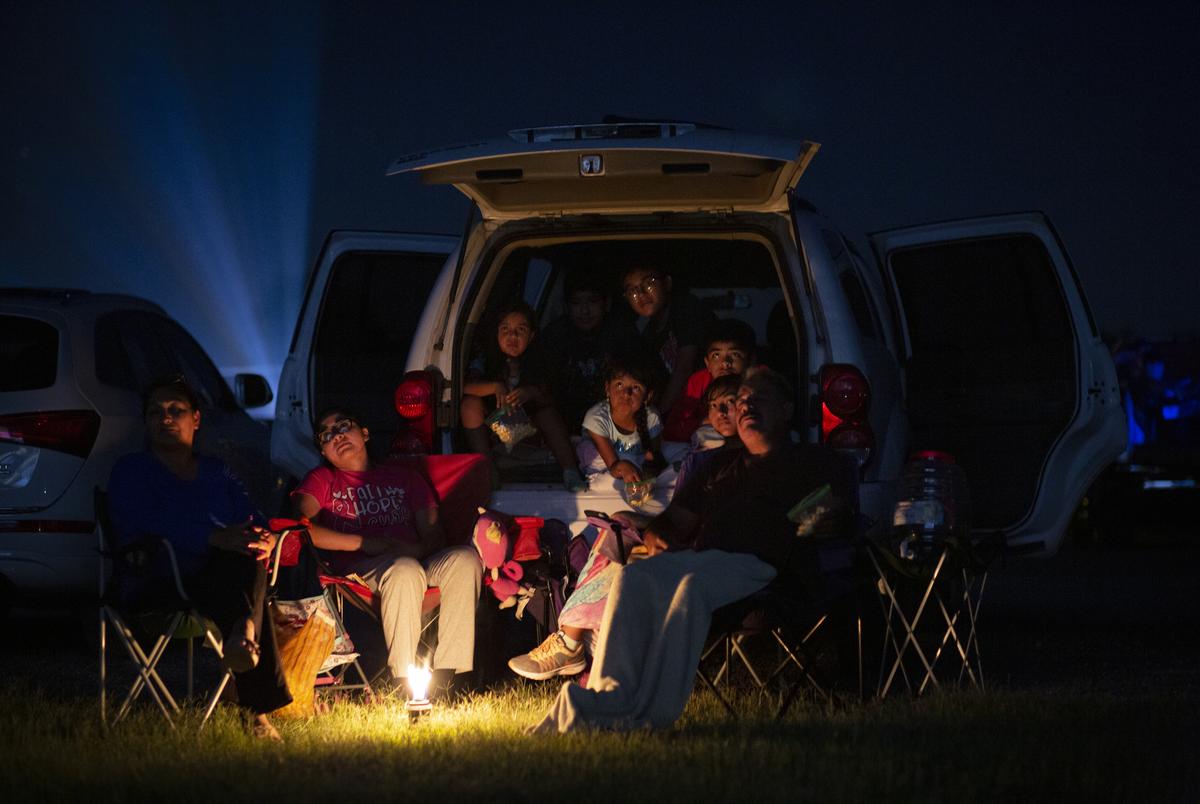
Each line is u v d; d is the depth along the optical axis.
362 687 6.08
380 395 8.55
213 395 9.59
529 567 6.48
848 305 6.77
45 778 4.51
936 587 6.83
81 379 8.20
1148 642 8.23
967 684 6.46
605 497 6.82
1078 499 8.02
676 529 6.19
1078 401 7.98
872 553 5.88
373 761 4.71
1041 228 8.04
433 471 6.70
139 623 5.53
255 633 5.32
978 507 8.14
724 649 6.48
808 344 6.69
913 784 4.33
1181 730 5.22
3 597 8.41
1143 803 4.26
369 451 6.71
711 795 4.20
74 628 9.39
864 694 6.14
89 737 5.24
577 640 6.20
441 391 7.08
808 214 7.09
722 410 6.30
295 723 5.54
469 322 7.30
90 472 8.10
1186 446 33.03
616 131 6.46
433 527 6.54
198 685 6.86
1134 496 22.34
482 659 6.58
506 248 7.25
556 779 4.40
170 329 9.52
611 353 8.01
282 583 7.57
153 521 5.85
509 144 6.50
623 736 5.07
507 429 7.15
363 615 6.53
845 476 6.02
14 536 8.01
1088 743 4.89
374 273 8.56
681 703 5.29
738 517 5.86
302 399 8.26
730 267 8.48
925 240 8.20
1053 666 7.25
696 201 6.96
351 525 6.47
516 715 5.66
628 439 7.03
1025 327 8.16
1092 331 8.02
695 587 5.36
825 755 4.73
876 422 7.00
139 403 8.48
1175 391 33.22
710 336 7.85
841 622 6.64
